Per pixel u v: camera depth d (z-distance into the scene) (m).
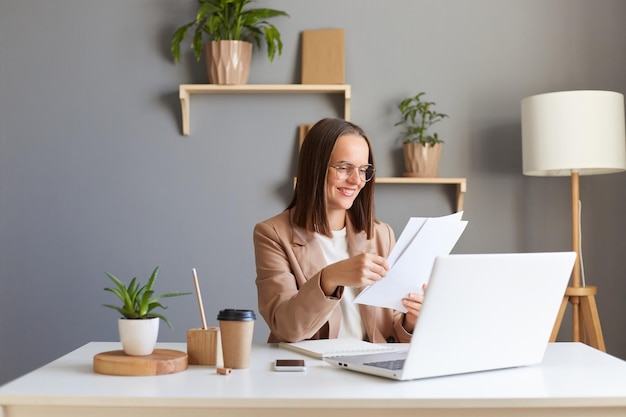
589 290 3.20
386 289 1.70
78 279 3.62
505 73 3.63
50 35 3.65
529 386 1.31
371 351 1.68
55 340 3.62
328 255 2.11
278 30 3.63
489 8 3.63
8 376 3.62
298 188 2.09
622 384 1.33
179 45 3.55
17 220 3.63
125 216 3.63
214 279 3.61
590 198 3.62
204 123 3.63
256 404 1.20
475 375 1.42
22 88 3.64
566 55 3.62
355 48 3.63
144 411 1.23
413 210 3.62
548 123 3.14
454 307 1.35
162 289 3.61
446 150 3.62
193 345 1.52
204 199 3.62
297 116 3.62
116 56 3.64
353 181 2.04
